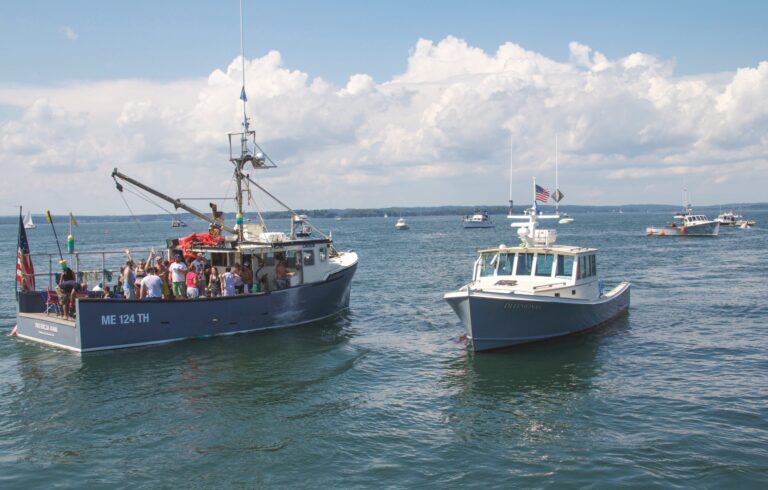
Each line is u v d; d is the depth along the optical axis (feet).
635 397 46.80
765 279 117.80
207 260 75.56
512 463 35.94
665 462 35.45
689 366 55.26
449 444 38.73
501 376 53.21
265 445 38.91
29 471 35.63
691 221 294.25
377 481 34.06
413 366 56.95
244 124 75.66
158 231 498.28
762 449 36.86
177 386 51.06
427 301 95.91
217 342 66.08
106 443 39.47
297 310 75.51
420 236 361.71
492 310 58.44
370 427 41.70
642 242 251.60
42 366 56.85
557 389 49.42
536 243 70.54
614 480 33.55
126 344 62.54
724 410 43.45
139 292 67.97
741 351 60.13
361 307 90.33
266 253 75.51
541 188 70.33
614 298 73.92
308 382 52.11
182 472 35.45
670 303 89.86
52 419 43.68
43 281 131.03
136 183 71.00
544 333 63.46
